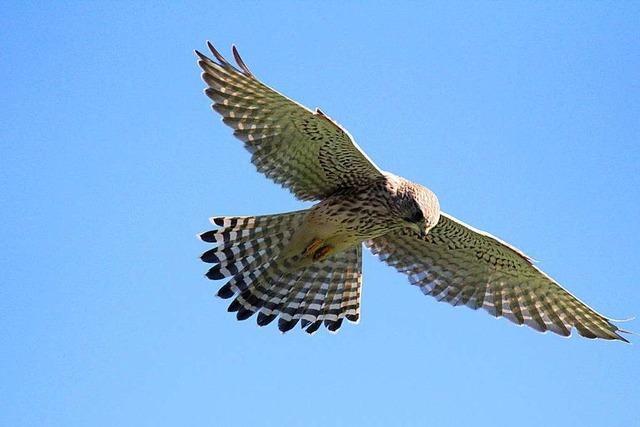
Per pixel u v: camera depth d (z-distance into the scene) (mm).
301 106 14680
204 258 16484
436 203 16438
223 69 14680
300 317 17094
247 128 15219
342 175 15938
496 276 17328
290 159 15633
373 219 16234
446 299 17594
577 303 16891
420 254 17484
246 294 16797
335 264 17016
